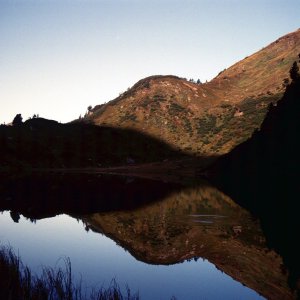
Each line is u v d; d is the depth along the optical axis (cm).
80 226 4088
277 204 5838
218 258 2830
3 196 6706
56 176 13200
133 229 3956
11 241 3269
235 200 6444
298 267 2573
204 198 6738
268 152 9950
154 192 7756
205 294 2044
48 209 5328
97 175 14200
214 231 3834
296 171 7881
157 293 2020
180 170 15938
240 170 11294
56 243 3219
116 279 2233
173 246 3219
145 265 2611
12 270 1764
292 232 3731
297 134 8731
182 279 2305
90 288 1948
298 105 9212
